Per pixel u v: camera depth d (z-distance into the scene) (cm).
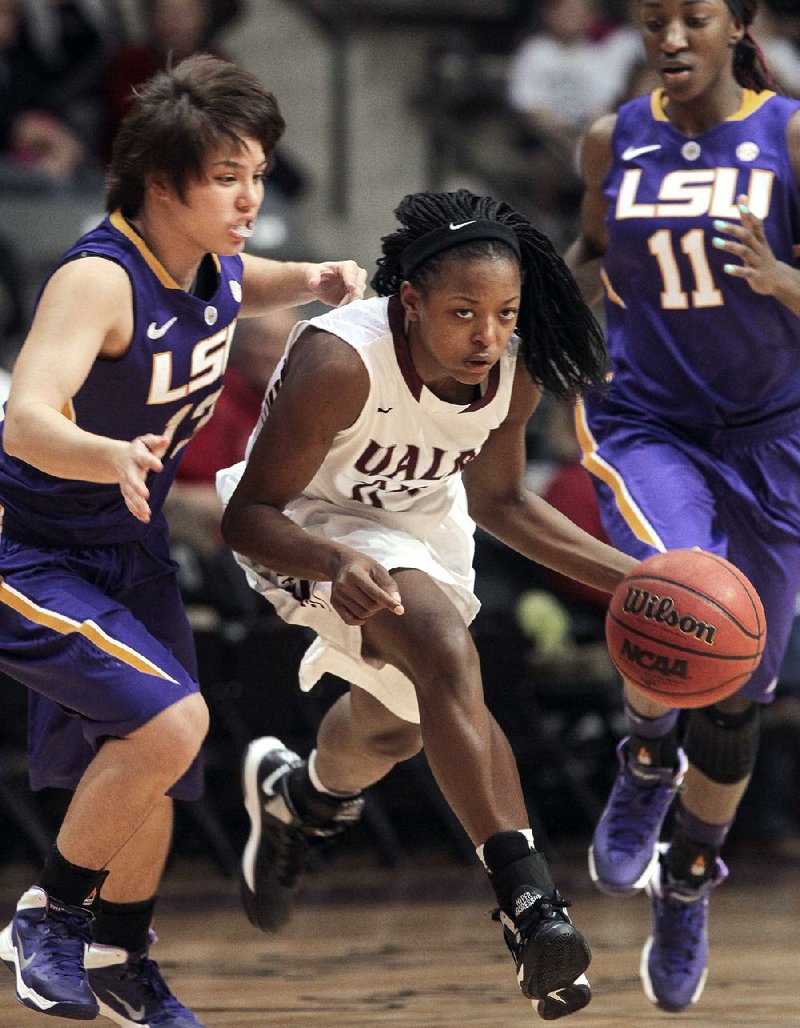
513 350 808
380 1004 1012
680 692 792
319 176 2777
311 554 750
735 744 987
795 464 991
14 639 787
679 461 981
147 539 848
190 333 799
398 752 930
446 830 1847
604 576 855
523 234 780
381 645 784
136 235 783
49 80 2395
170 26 2298
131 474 678
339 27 2747
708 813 1001
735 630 783
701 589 788
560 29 2738
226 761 1670
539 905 712
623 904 1573
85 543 823
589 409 1023
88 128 2394
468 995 1049
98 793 767
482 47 2942
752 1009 1002
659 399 1000
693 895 1002
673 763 986
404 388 785
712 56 950
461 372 755
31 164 2222
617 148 1007
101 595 796
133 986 855
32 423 714
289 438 778
